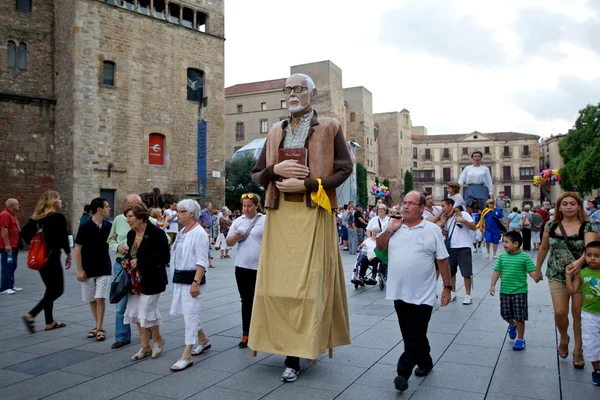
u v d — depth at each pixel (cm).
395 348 624
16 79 2528
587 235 524
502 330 710
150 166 2798
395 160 8331
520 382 493
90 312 879
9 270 1107
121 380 514
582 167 4591
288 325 516
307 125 548
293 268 522
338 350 617
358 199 6450
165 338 689
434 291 497
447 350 612
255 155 4594
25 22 2572
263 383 501
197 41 3045
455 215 926
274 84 6225
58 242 751
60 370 549
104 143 2600
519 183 8769
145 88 2784
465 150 9088
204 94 3088
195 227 594
